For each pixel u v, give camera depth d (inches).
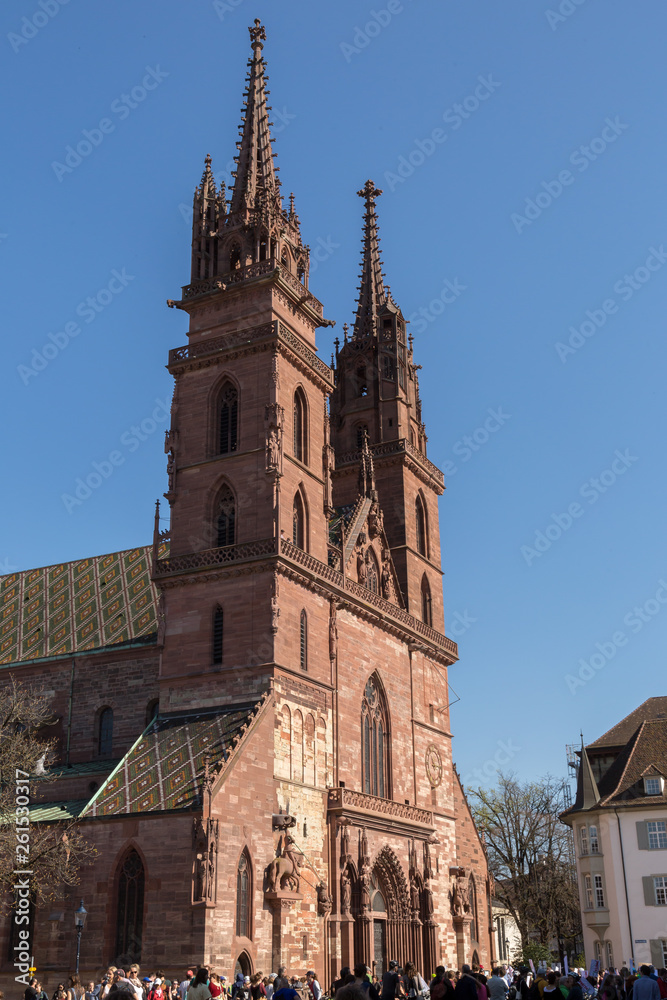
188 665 2682.1
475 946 3410.4
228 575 2706.7
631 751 3949.3
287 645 2652.6
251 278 2999.5
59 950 2207.2
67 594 3430.1
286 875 2385.6
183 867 2169.0
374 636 3154.5
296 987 2084.2
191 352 3014.3
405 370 3927.2
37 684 3147.1
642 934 3558.1
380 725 3122.5
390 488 3668.8
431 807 3299.7
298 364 3006.9
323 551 2970.0
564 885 4562.0
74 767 2920.8
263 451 2797.7
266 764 2447.1
